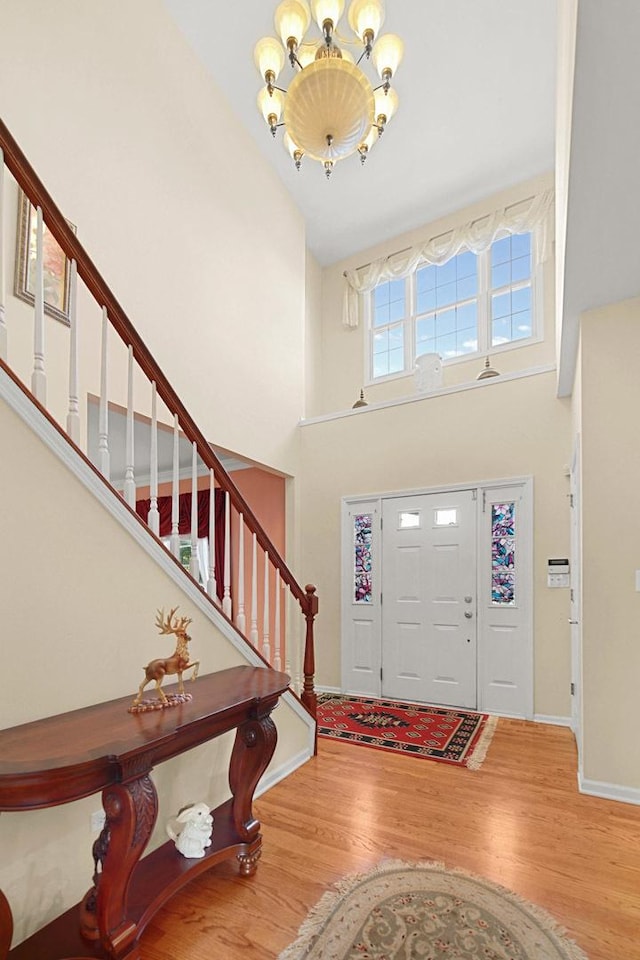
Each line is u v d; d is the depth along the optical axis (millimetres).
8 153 1781
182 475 6504
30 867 1664
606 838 2365
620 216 2266
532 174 5496
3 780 1309
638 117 1765
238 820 2119
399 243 6438
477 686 4457
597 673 2893
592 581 2957
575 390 3750
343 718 4219
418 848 2279
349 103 3059
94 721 1724
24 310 2775
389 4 3879
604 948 1705
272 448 5168
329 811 2619
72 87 3232
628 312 2984
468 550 4625
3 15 2863
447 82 4488
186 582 2395
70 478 1905
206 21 4082
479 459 4641
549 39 4098
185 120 4207
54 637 1815
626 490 2904
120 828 1513
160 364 3820
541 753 3424
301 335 5816
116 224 3490
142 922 1611
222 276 4562
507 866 2148
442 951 1691
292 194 5777
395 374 6332
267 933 1772
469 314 6016
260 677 2400
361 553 5219
